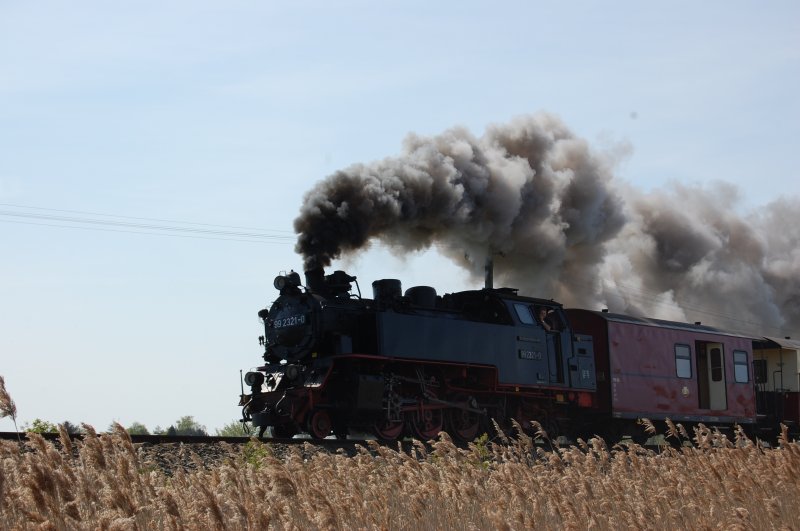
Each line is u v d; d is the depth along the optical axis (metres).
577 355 27.23
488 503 10.73
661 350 29.39
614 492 11.00
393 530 10.08
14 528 8.05
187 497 9.38
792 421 33.31
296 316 22.78
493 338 24.91
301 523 9.43
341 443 20.05
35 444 8.70
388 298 23.17
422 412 23.22
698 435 14.62
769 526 11.51
